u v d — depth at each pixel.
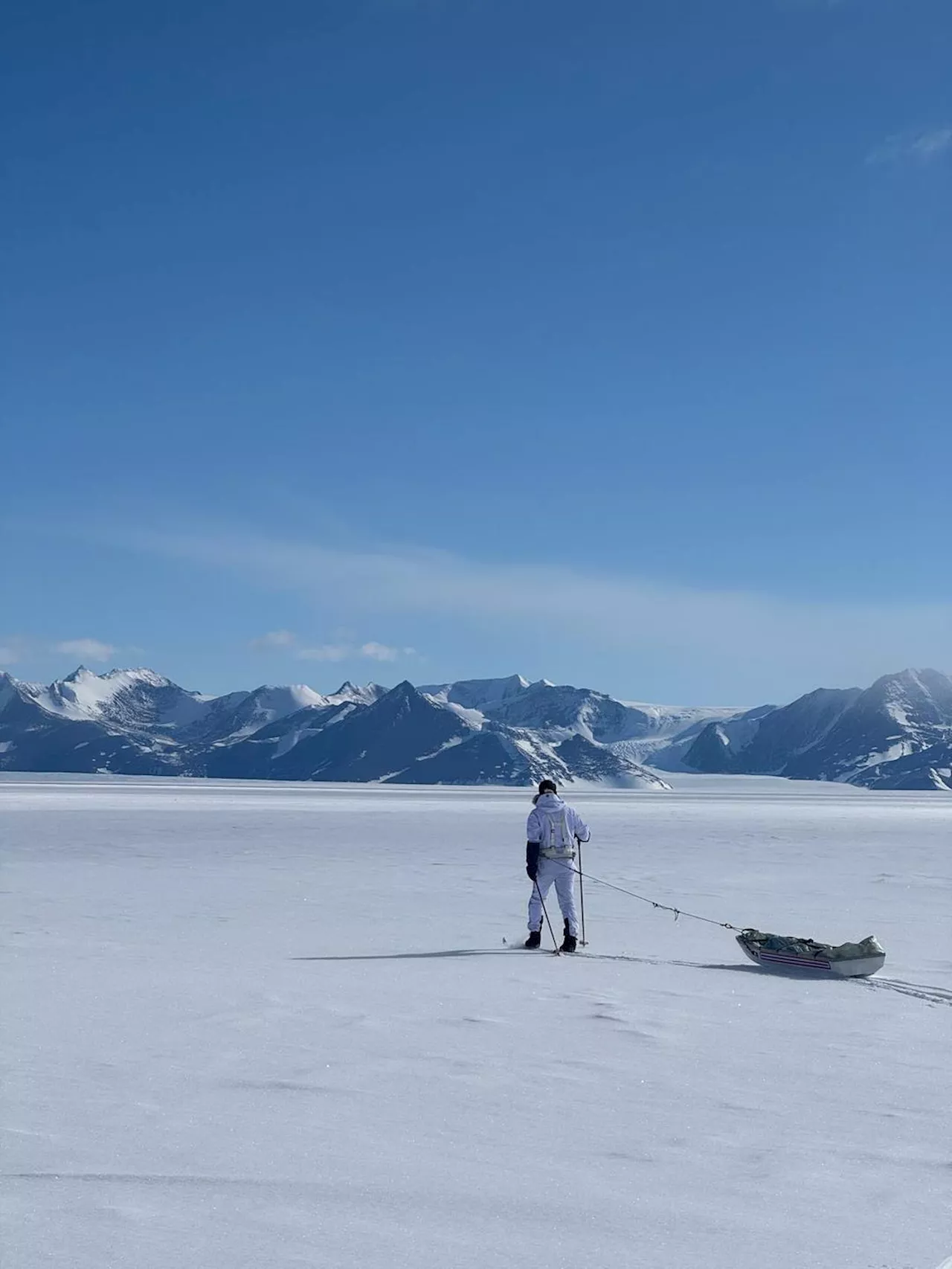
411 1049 8.31
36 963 12.48
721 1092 7.23
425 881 25.50
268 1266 4.36
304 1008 9.85
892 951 14.74
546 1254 4.53
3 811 70.19
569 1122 6.47
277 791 170.50
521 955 13.83
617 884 25.33
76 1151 5.77
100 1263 4.36
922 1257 4.53
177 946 14.23
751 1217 4.98
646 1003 10.48
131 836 43.62
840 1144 6.12
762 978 12.26
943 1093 7.24
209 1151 5.79
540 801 14.81
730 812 93.62
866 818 80.50
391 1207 5.04
